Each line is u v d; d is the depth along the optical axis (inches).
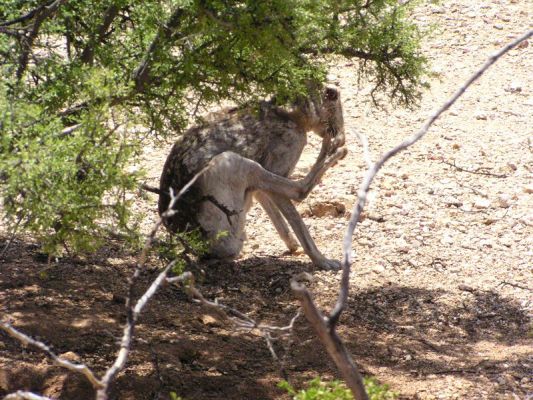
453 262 533.0
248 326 260.2
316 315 226.4
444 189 622.8
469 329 462.0
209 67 398.9
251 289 492.1
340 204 585.9
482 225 577.6
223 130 499.2
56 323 422.0
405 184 627.2
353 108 740.7
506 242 555.8
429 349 437.7
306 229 510.9
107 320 434.6
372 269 521.0
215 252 495.8
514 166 653.9
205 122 446.3
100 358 396.5
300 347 427.5
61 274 486.6
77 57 419.5
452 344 445.4
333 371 404.8
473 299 492.1
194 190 483.2
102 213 343.3
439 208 597.6
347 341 439.8
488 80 794.2
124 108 370.0
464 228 573.3
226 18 369.4
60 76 389.7
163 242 424.2
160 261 510.9
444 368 415.5
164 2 392.8
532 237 562.9
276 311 469.7
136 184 343.9
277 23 361.7
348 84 776.3
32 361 384.2
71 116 357.7
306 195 506.6
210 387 383.6
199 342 425.1
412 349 435.5
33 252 510.6
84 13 423.2
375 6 465.1
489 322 469.7
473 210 596.1
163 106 424.2
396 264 529.3
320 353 422.6
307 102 494.3
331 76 783.7
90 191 328.8
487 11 912.9
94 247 345.7
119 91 341.4
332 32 444.1
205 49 398.9
